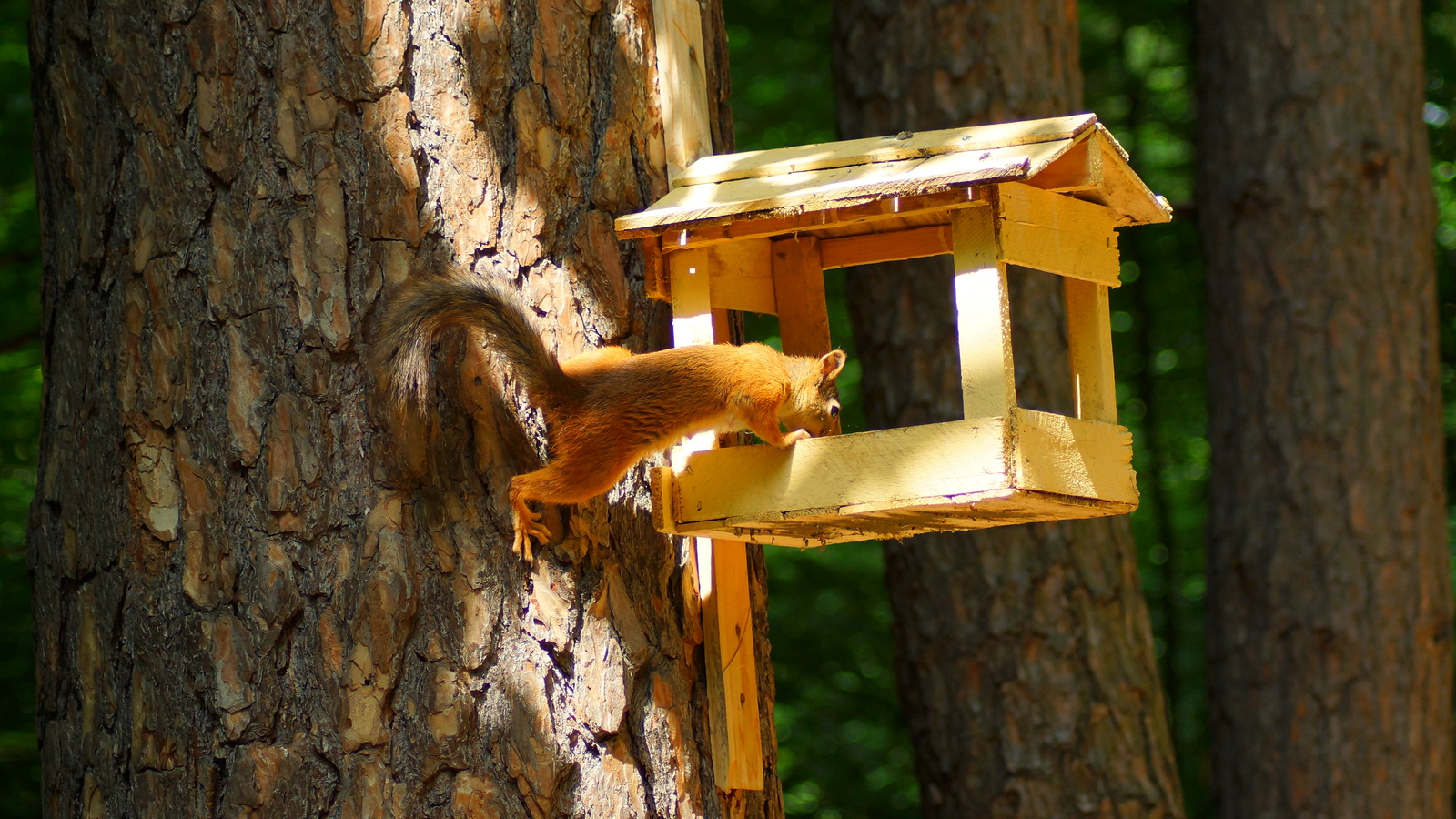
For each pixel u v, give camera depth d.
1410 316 16.16
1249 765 15.67
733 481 7.51
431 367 7.60
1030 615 14.41
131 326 7.63
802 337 9.34
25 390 18.58
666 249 8.00
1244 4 16.91
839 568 23.12
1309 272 16.17
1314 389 15.92
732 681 8.06
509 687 7.35
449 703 7.22
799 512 7.30
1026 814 14.17
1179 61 26.11
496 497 7.55
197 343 7.53
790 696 21.98
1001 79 15.02
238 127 7.66
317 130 7.66
